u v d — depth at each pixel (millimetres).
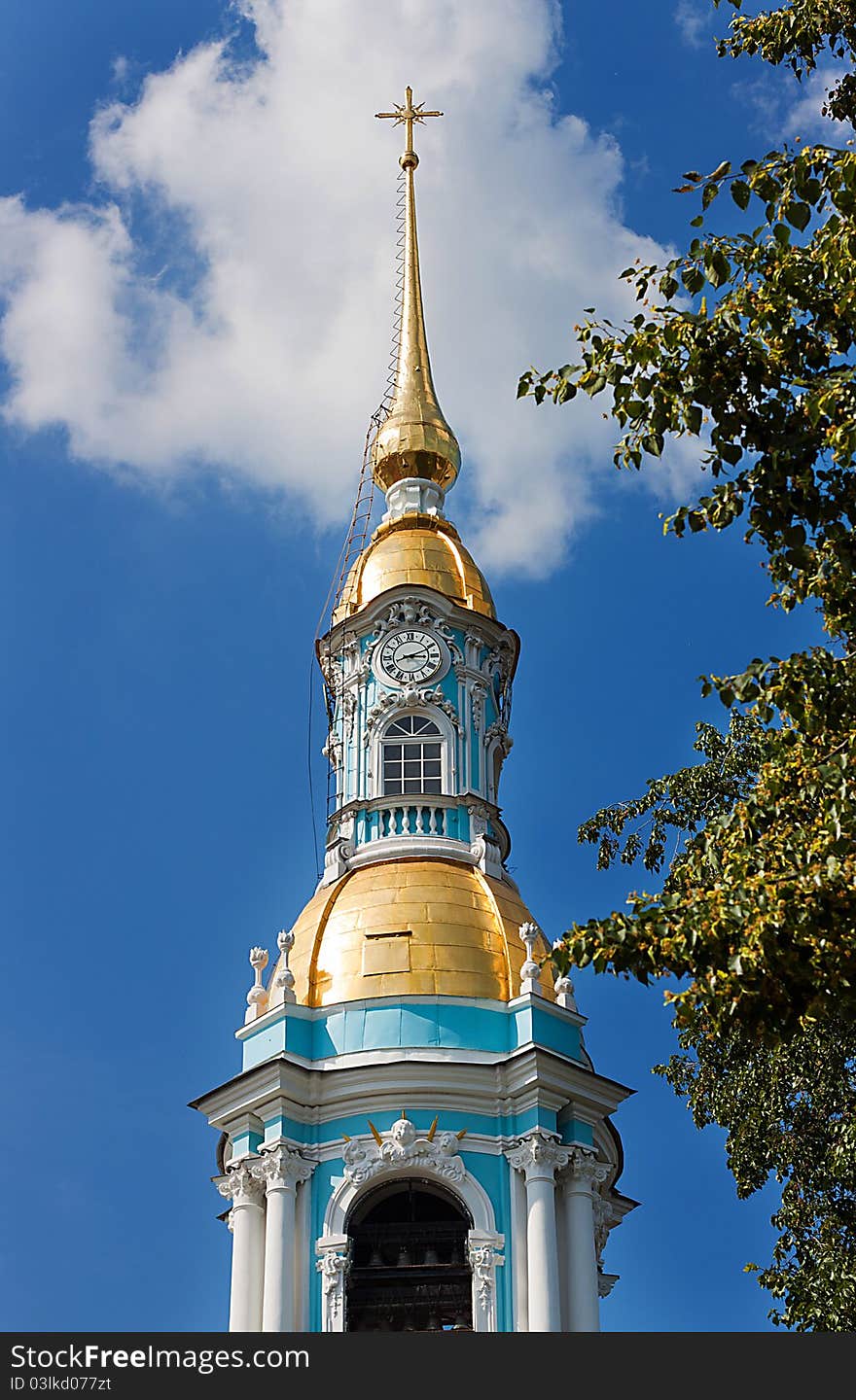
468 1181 44375
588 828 42562
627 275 27703
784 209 26859
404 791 52844
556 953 26094
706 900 25531
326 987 47562
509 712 56344
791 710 26734
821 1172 38062
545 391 27734
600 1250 47625
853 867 25188
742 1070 39375
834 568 26547
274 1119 45469
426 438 60219
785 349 27141
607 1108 46344
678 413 26984
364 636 55312
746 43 33438
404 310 64312
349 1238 44156
